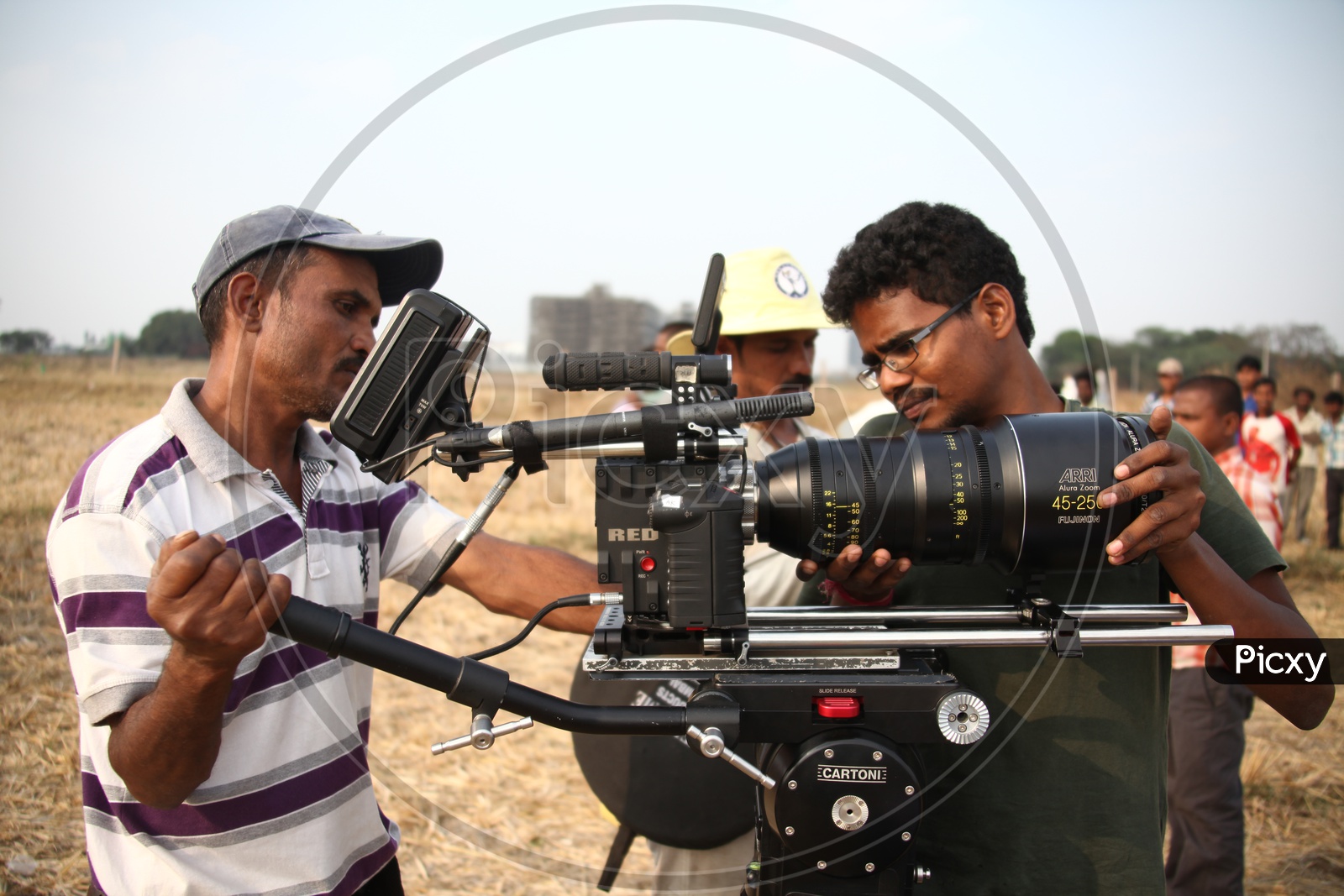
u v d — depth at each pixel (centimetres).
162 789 147
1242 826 295
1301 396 870
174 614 128
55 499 566
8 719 370
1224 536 173
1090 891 161
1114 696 164
